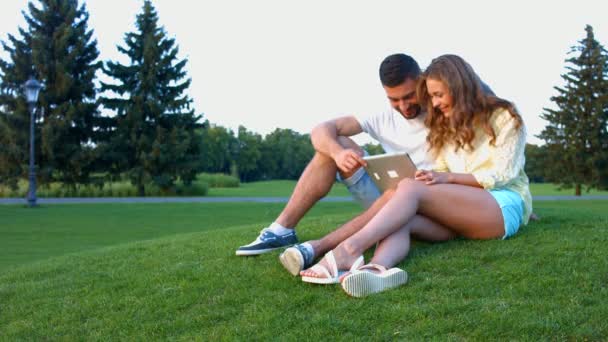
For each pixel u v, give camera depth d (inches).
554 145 1309.1
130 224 459.5
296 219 148.3
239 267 139.7
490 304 101.7
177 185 1118.4
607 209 589.9
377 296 110.1
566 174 1291.8
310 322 104.2
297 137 2817.4
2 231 406.9
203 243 183.6
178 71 1093.1
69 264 180.4
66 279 157.8
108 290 140.6
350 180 147.9
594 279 109.4
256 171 2714.1
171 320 116.3
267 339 100.8
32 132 675.4
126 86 1058.7
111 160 1071.6
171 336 109.3
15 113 991.6
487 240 136.0
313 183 144.6
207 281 133.3
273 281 126.0
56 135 986.1
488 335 91.4
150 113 1063.6
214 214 551.5
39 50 995.9
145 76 1056.2
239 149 2637.8
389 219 118.0
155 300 127.3
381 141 156.3
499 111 129.0
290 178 2758.4
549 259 122.0
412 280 117.2
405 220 119.6
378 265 114.6
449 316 99.4
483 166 132.8
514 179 137.9
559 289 106.0
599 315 93.7
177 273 143.3
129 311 124.0
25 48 1018.7
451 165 140.4
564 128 1290.6
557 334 89.4
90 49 1050.1
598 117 1264.8
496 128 129.1
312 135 142.6
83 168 1065.5
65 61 1000.9
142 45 1067.9
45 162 1021.8
